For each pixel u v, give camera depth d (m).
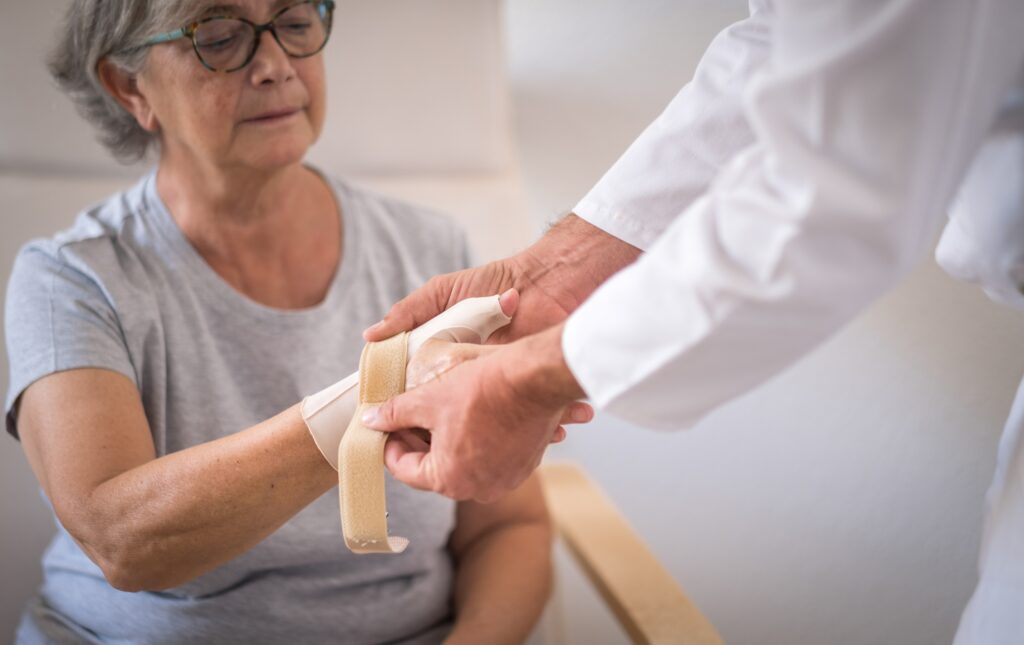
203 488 0.79
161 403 0.93
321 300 1.03
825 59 0.49
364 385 0.75
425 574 1.05
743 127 0.79
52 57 0.95
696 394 0.59
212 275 0.96
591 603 1.53
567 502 1.23
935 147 0.50
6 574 1.18
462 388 0.66
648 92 1.38
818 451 1.21
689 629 0.94
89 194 1.22
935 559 1.10
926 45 0.48
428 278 1.09
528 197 1.51
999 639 0.62
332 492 0.97
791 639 1.29
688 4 1.30
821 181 0.50
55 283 0.92
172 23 0.84
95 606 0.98
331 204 1.05
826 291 0.52
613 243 0.84
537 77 1.45
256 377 0.97
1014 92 0.60
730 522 1.33
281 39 0.88
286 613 0.97
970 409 1.04
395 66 1.28
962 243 0.68
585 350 0.59
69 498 0.84
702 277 0.53
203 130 0.88
